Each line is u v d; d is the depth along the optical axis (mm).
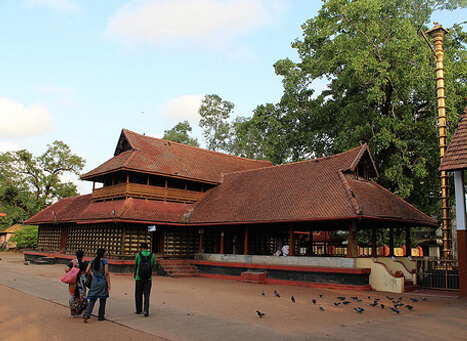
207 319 10984
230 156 38125
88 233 31062
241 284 21953
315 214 21156
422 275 20969
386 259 22172
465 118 17953
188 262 28281
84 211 31359
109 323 10078
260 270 23656
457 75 29422
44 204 59281
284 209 23328
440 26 23656
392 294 18141
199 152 35969
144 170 28297
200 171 32656
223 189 31141
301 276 21625
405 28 28594
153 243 29266
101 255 10422
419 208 33594
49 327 9383
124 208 26656
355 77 31094
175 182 32406
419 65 28047
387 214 21094
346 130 31609
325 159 26406
